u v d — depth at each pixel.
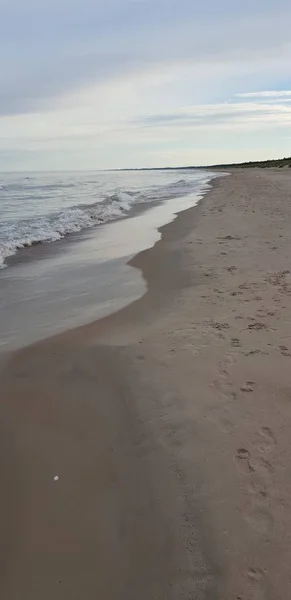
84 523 2.59
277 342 4.71
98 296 6.75
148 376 4.13
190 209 16.34
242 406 3.59
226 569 2.28
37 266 8.74
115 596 2.19
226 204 17.14
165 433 3.32
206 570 2.28
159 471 2.96
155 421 3.47
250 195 20.45
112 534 2.52
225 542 2.42
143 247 10.09
